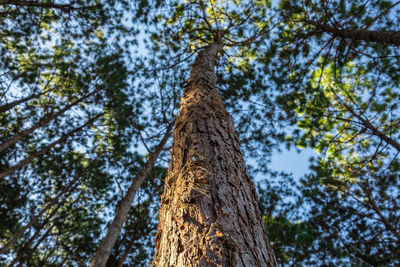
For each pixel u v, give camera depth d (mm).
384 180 6457
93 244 8023
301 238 6613
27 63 7117
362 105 6539
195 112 1937
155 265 1056
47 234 7809
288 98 6117
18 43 6777
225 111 2166
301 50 6008
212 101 2186
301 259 6773
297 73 6281
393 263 5996
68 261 8273
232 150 1625
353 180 6770
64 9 5777
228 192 1226
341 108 6605
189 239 986
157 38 6309
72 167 7883
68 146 7461
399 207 6352
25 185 7773
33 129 6254
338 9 5223
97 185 7652
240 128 6395
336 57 5512
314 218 6719
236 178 1367
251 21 6055
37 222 8375
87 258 8133
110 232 4355
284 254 6922
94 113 7148
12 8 6004
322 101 6176
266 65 6297
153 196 6871
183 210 1122
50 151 7449
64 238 8266
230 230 1010
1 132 7207
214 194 1182
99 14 5980
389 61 5500
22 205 7617
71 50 7152
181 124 1847
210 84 2826
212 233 973
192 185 1231
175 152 1619
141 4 5660
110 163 7273
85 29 6453
